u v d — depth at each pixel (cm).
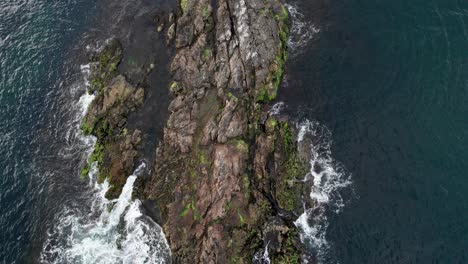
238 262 4362
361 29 6059
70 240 4931
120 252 4788
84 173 5400
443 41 5844
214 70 5522
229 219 4512
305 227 4591
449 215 4581
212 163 4847
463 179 4803
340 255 4425
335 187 4825
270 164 4872
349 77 5625
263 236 4491
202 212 4625
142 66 6025
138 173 5238
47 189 5350
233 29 5750
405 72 5619
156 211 4944
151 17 6525
